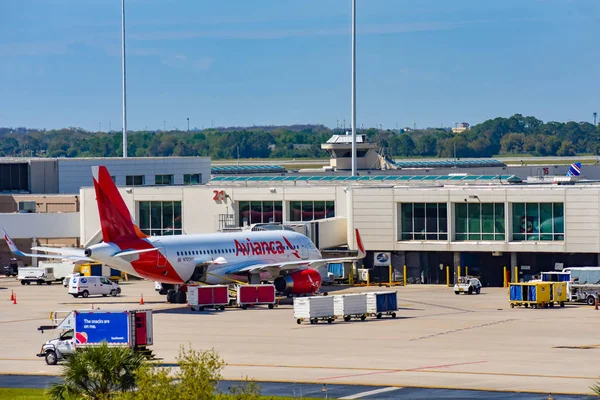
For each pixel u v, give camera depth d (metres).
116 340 113.75
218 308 165.00
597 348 120.06
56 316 138.50
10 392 98.88
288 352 119.56
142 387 74.81
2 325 147.62
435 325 143.00
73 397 87.75
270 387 98.69
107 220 160.88
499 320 148.25
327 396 94.19
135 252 159.00
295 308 146.88
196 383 74.75
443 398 92.56
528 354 115.94
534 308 165.75
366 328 140.38
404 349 120.75
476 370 106.00
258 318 152.75
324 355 117.00
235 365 111.00
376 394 94.75
